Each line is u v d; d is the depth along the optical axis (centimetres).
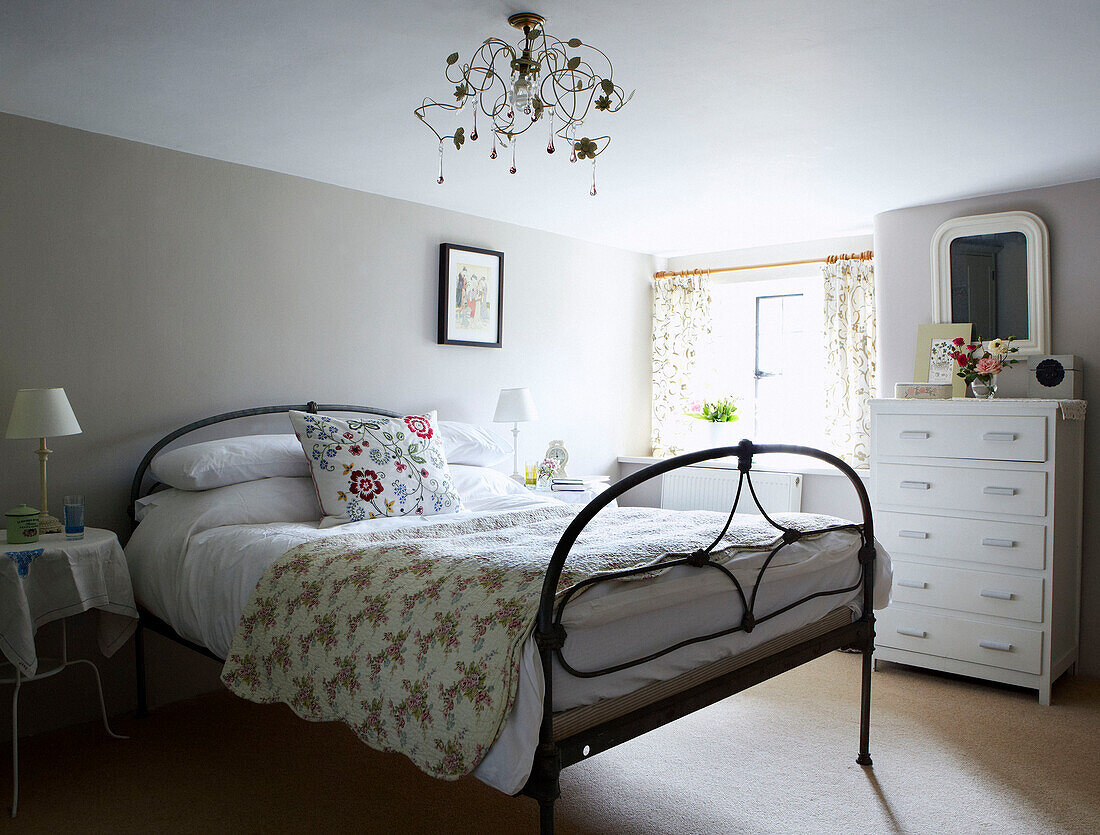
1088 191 385
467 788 266
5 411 292
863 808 253
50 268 302
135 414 325
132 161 323
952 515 373
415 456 324
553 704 176
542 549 219
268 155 344
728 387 555
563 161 350
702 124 301
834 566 275
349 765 283
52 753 291
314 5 211
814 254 516
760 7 211
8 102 283
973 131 311
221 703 343
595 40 231
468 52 240
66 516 275
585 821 243
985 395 379
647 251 561
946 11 213
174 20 220
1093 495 387
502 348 468
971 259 414
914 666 395
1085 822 245
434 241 432
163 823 241
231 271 352
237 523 296
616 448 548
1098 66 249
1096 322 384
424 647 185
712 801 257
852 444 482
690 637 213
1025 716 333
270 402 366
